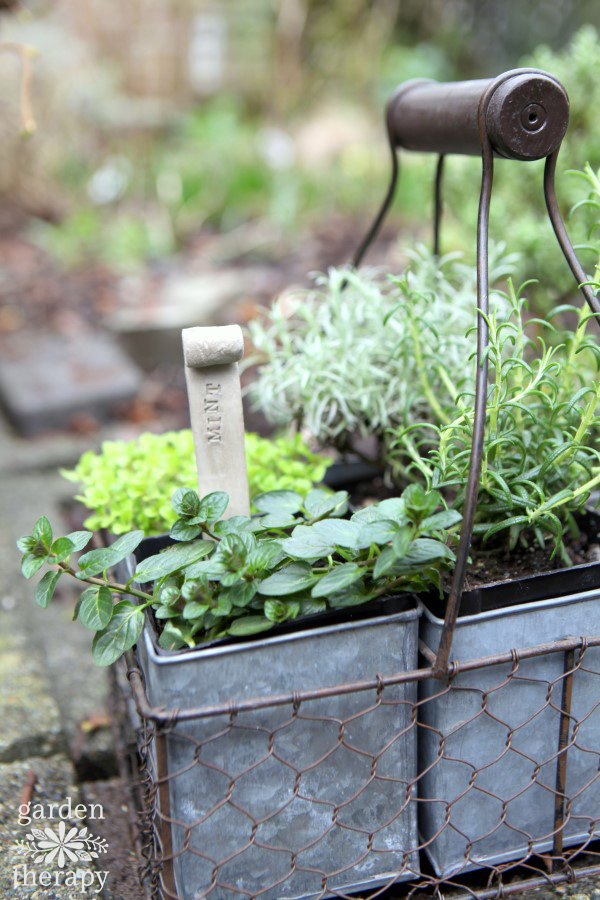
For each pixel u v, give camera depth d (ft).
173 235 6.61
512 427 1.78
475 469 1.47
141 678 1.55
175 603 1.52
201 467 1.64
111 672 1.94
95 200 6.98
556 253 2.37
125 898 1.71
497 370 1.61
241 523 1.60
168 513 1.79
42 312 5.15
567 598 1.56
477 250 1.57
